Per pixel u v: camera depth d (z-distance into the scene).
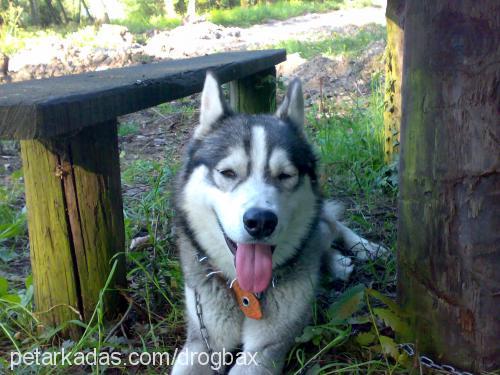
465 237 0.58
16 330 0.76
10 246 1.06
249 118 0.75
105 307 0.75
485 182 0.56
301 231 0.70
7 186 1.40
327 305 0.81
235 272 0.68
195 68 1.03
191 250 0.72
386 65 1.30
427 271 0.61
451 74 0.55
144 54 3.31
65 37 4.61
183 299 0.80
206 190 0.68
